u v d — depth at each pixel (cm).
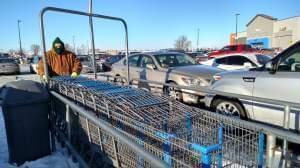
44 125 372
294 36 4331
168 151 221
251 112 423
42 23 390
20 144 355
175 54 788
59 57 505
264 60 834
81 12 421
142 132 244
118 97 311
